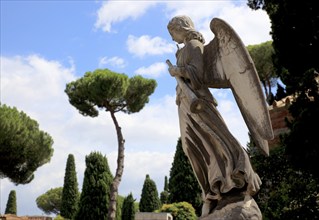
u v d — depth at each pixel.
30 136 26.95
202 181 5.32
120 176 27.58
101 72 29.44
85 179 30.94
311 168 10.72
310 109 10.80
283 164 11.68
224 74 5.26
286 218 10.82
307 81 11.14
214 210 5.03
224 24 5.08
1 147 25.66
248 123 5.07
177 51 5.76
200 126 5.26
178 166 31.80
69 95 30.02
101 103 29.59
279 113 14.98
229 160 5.04
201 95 5.31
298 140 10.88
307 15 12.03
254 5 15.64
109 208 26.62
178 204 24.67
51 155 28.48
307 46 12.20
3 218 31.19
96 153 31.45
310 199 10.77
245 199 4.91
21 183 28.03
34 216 34.53
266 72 37.34
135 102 30.09
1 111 25.80
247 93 5.00
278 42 12.75
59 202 67.00
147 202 41.00
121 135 28.91
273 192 11.62
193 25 5.79
